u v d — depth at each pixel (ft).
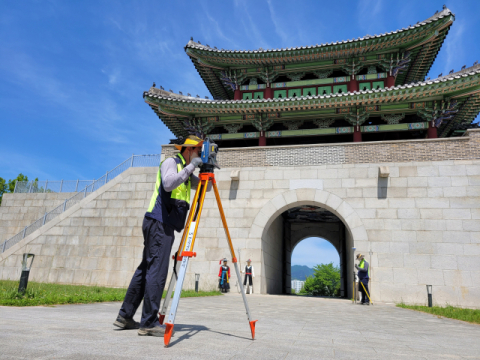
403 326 20.77
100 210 65.36
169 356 8.06
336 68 80.23
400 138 79.87
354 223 54.49
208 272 57.11
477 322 25.45
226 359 8.09
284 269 87.10
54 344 8.68
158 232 11.63
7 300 20.40
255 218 58.23
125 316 12.07
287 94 81.46
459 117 71.97
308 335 13.71
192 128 77.51
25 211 86.33
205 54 79.97
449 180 52.90
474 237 50.11
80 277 62.03
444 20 65.16
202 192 11.84
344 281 80.48
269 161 60.44
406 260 51.34
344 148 58.18
